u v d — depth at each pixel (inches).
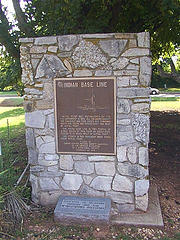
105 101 137.3
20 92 261.4
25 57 143.1
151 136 300.0
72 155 146.6
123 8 244.8
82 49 135.6
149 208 147.0
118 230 130.9
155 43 351.9
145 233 128.4
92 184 146.3
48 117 145.9
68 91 140.7
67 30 208.4
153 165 215.3
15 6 219.5
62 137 145.8
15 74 241.6
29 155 152.1
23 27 223.1
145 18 254.7
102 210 135.7
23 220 139.4
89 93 138.4
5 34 226.1
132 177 140.6
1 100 762.8
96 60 134.9
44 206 153.6
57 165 149.5
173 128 337.1
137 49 129.9
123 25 271.9
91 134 142.0
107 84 135.6
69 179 149.0
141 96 133.1
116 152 140.5
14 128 351.6
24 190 161.9
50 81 142.3
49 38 138.4
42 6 212.7
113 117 137.7
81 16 211.2
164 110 481.1
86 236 127.1
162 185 179.3
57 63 139.8
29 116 148.2
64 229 132.5
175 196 165.6
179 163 218.5
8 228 131.0
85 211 135.5
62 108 142.9
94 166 144.6
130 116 135.9
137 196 141.3
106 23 217.6
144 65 130.3
